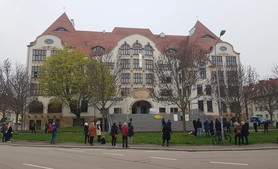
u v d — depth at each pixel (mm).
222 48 65000
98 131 26375
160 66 35312
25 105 41531
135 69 61000
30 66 59188
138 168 11273
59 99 51188
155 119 43500
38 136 31172
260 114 87938
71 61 49812
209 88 41656
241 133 23516
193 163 12625
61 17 70312
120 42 62031
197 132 28609
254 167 11250
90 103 49906
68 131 38781
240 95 38125
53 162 13211
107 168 11320
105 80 41906
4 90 40844
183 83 33188
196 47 36281
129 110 55656
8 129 29047
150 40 63406
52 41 61094
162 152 18562
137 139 26766
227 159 14078
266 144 23938
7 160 13984
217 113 59750
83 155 16406
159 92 40156
